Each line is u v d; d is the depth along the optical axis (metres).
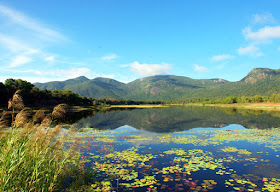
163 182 7.88
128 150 13.40
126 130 24.30
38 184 6.10
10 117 19.31
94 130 23.91
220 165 10.03
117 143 15.83
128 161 10.74
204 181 7.96
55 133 7.45
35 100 66.00
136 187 7.41
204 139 17.62
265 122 31.00
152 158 11.35
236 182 7.88
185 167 9.74
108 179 8.19
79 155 11.56
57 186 7.11
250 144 15.28
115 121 35.38
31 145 6.71
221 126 27.42
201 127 26.77
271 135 19.33
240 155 11.99
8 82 67.06
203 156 11.79
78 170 8.62
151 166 9.91
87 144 15.30
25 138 6.71
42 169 6.66
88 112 62.53
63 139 7.84
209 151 13.06
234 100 133.12
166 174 8.78
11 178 5.45
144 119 39.34
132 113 58.41
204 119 37.66
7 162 5.39
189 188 7.32
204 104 150.00
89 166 9.83
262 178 8.28
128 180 8.09
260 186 7.46
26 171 6.07
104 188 7.30
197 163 10.39
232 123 30.62
